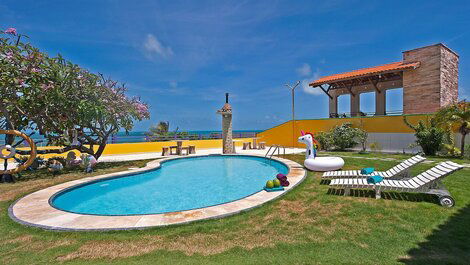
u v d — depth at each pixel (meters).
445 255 3.56
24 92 10.03
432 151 14.14
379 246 3.92
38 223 5.16
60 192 7.75
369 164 11.70
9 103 10.03
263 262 3.55
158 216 5.45
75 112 12.09
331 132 18.56
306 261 3.54
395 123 16.36
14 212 5.86
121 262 3.67
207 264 3.54
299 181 8.43
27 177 10.20
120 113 13.35
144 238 4.45
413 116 15.64
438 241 4.00
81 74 12.10
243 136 26.50
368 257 3.60
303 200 6.40
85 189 8.97
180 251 3.96
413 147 15.50
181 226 4.92
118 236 4.55
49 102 10.89
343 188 7.12
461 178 8.22
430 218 4.95
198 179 10.85
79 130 13.10
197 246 4.12
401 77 19.73
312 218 5.19
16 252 4.03
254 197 6.70
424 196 6.37
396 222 4.83
